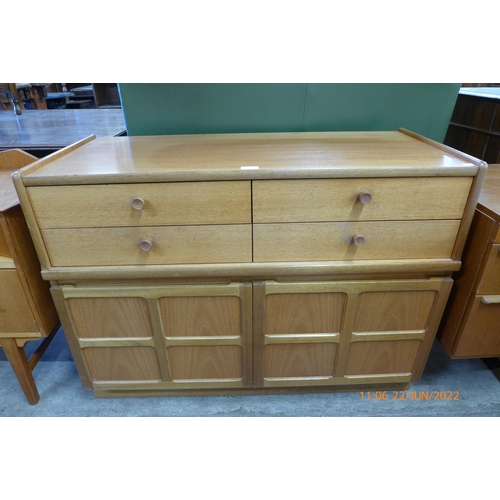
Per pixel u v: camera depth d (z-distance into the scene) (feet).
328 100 4.77
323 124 4.92
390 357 4.20
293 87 4.67
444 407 4.38
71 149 3.94
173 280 3.66
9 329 3.94
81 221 3.31
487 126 7.12
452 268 3.59
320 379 4.31
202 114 4.77
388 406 4.40
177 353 4.09
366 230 3.43
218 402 4.47
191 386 4.31
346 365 4.22
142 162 3.44
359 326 3.97
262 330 3.92
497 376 4.79
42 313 3.94
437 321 3.93
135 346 4.02
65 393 4.60
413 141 4.22
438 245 3.54
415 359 4.22
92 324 3.88
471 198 3.29
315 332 3.99
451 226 3.45
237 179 3.16
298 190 3.23
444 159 3.42
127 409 4.39
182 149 3.96
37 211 3.25
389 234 3.46
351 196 3.27
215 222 3.34
